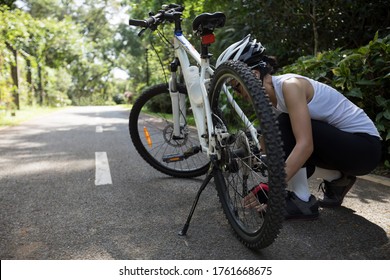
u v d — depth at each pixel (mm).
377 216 2113
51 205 2445
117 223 2135
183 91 2918
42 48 16969
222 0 5906
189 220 1967
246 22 5445
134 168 3416
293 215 2012
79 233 2006
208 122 2086
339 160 1973
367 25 4547
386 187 2629
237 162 1923
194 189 2762
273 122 1541
